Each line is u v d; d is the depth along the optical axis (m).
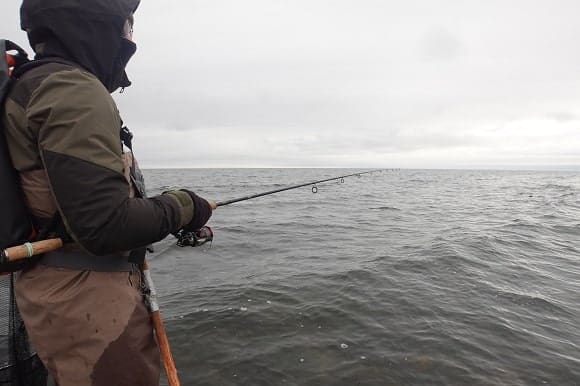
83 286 1.48
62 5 1.41
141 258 1.71
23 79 1.34
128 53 1.70
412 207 20.92
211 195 29.25
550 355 4.26
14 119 1.32
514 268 7.62
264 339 4.63
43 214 1.40
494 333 4.74
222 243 10.47
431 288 6.34
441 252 8.66
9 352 1.86
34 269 1.50
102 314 1.49
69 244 1.47
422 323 5.01
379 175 92.12
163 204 1.51
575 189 37.75
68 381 1.47
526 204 22.06
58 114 1.25
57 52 1.45
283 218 16.30
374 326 4.92
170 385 1.67
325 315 5.27
